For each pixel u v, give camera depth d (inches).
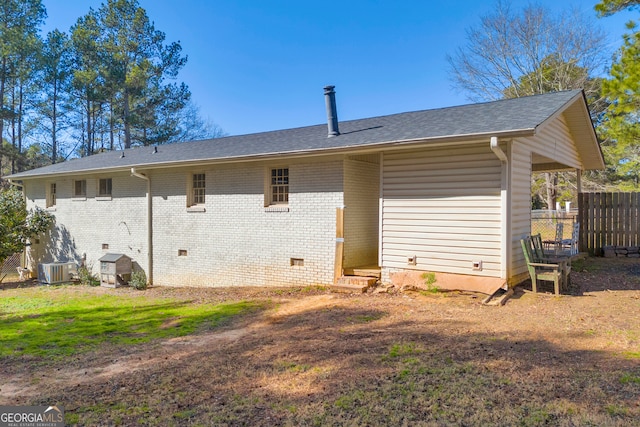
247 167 444.1
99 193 593.0
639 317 233.0
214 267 471.5
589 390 145.1
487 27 1013.2
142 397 162.6
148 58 1138.0
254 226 438.6
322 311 295.4
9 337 272.8
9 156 1056.8
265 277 430.9
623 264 398.0
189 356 215.6
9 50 956.6
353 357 193.2
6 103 1090.1
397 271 346.6
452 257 317.7
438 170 324.2
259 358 203.2
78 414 148.9
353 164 388.8
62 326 305.3
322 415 137.7
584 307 257.4
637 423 122.4
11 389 178.1
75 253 614.2
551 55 948.6
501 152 282.0
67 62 1103.0
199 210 483.2
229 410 146.5
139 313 345.1
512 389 149.3
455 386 154.0
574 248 413.1
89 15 1080.8
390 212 350.0
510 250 296.5
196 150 523.8
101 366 207.6
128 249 551.2
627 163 737.6
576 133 449.1
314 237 394.6
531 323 232.1
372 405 142.8
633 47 434.6
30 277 671.1
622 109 437.7
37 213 645.3
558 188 1021.2
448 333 222.2
